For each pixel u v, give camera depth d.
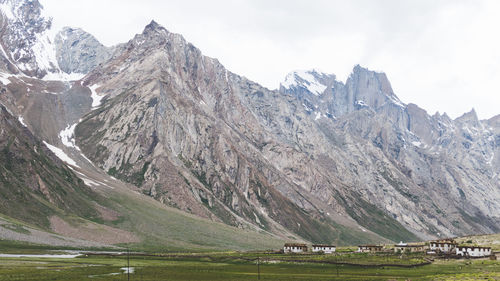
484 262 175.88
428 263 178.75
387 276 145.25
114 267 168.38
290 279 140.12
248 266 183.00
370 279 137.00
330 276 147.38
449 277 133.00
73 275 143.38
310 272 160.12
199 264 190.25
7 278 131.62
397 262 179.62
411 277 140.62
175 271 161.12
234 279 141.50
